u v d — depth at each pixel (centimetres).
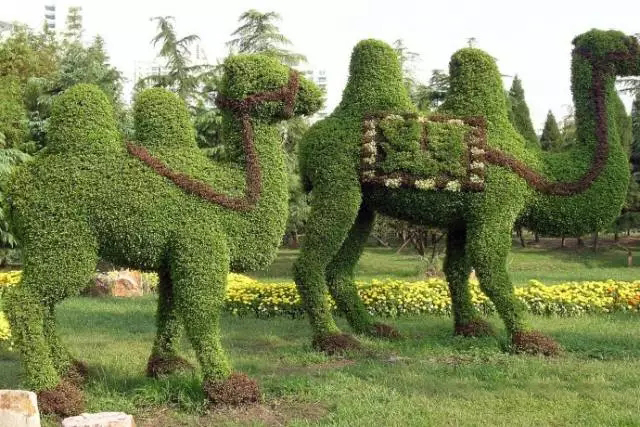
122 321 828
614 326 757
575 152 652
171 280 478
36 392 425
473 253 630
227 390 447
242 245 464
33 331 429
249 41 1620
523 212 645
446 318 841
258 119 480
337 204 636
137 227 440
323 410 450
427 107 1449
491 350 619
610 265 1753
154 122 467
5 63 1938
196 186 452
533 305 859
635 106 1844
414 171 621
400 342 673
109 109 463
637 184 1766
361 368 562
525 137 736
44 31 2505
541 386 502
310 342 677
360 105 657
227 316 883
